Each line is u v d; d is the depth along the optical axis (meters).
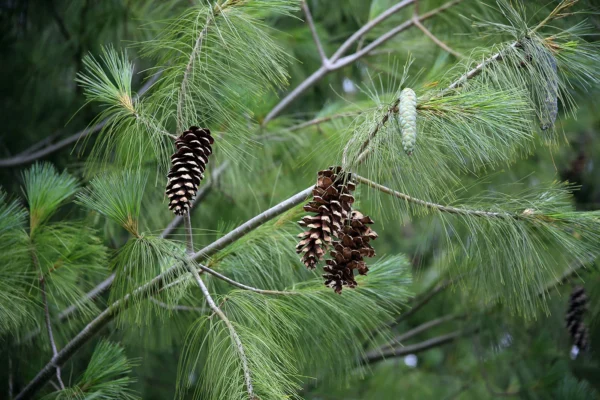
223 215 3.39
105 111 2.78
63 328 3.09
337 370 2.97
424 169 2.62
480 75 2.70
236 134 2.85
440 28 3.44
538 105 2.75
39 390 2.88
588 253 2.72
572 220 2.69
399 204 2.69
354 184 2.61
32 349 3.08
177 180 2.66
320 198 2.60
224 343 2.62
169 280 2.74
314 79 3.44
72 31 3.54
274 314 2.71
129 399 2.83
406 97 2.55
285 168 3.42
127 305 2.78
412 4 3.52
